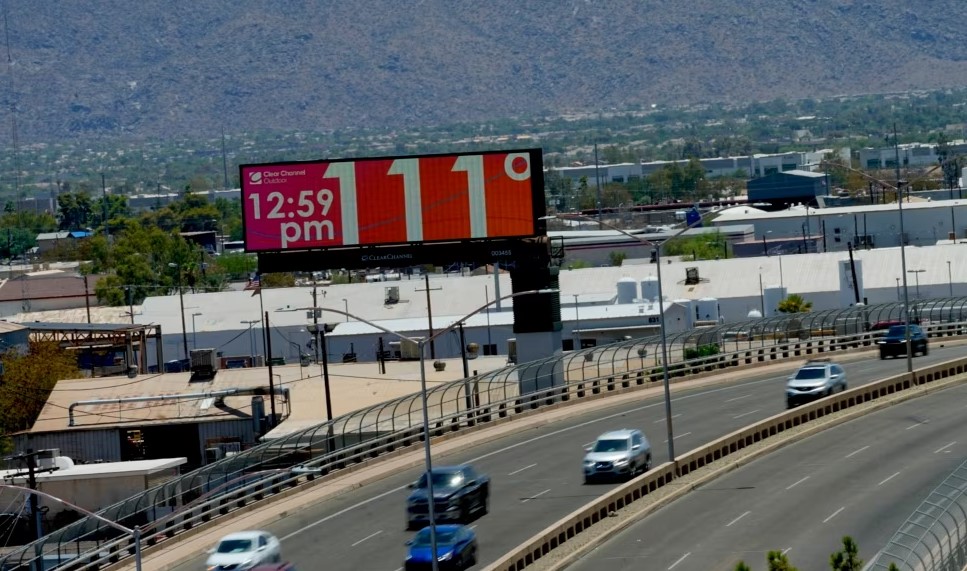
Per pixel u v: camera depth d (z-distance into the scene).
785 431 163.75
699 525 124.69
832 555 94.69
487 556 118.50
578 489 141.88
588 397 199.38
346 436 179.00
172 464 181.25
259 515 145.50
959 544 99.31
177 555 131.62
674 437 164.50
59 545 140.62
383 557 122.19
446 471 134.38
